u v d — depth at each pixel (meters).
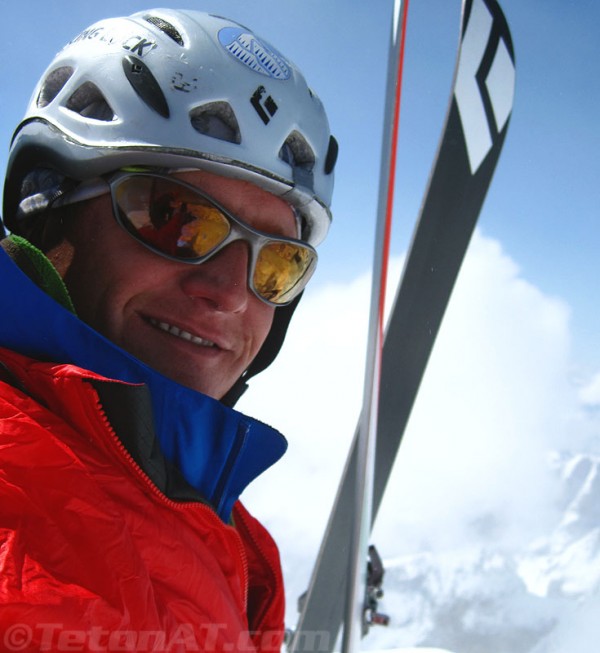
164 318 1.34
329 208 1.58
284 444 1.37
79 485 0.93
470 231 1.90
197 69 1.35
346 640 1.00
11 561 0.84
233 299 1.36
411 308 1.92
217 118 1.38
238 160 1.35
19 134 1.43
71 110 1.38
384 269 1.05
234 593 1.23
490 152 1.88
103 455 1.05
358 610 1.00
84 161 1.32
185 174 1.34
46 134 1.36
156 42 1.36
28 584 0.83
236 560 1.27
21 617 0.81
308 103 1.48
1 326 1.09
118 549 0.92
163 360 1.34
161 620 0.98
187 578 1.06
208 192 1.36
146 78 1.33
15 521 0.88
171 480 1.11
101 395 1.04
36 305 1.09
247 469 1.35
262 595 1.69
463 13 1.78
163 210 1.32
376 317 1.05
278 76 1.43
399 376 1.91
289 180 1.42
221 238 1.35
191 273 1.34
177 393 1.20
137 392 1.04
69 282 1.35
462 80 1.82
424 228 1.90
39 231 1.38
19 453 0.91
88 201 1.34
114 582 0.89
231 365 1.45
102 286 1.33
